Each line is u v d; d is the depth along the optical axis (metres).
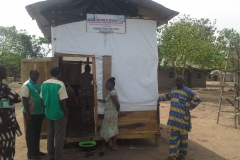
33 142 5.00
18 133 3.75
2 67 3.62
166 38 18.33
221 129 7.70
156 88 5.85
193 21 23.08
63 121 4.49
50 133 4.64
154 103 5.84
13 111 3.71
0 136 3.58
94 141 5.72
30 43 34.03
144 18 5.73
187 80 27.39
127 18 5.64
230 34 27.23
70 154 5.34
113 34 5.57
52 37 5.38
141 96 5.76
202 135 7.00
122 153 5.40
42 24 6.89
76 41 5.42
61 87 4.44
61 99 4.40
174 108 4.80
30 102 4.81
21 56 31.75
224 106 12.72
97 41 5.51
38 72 4.93
